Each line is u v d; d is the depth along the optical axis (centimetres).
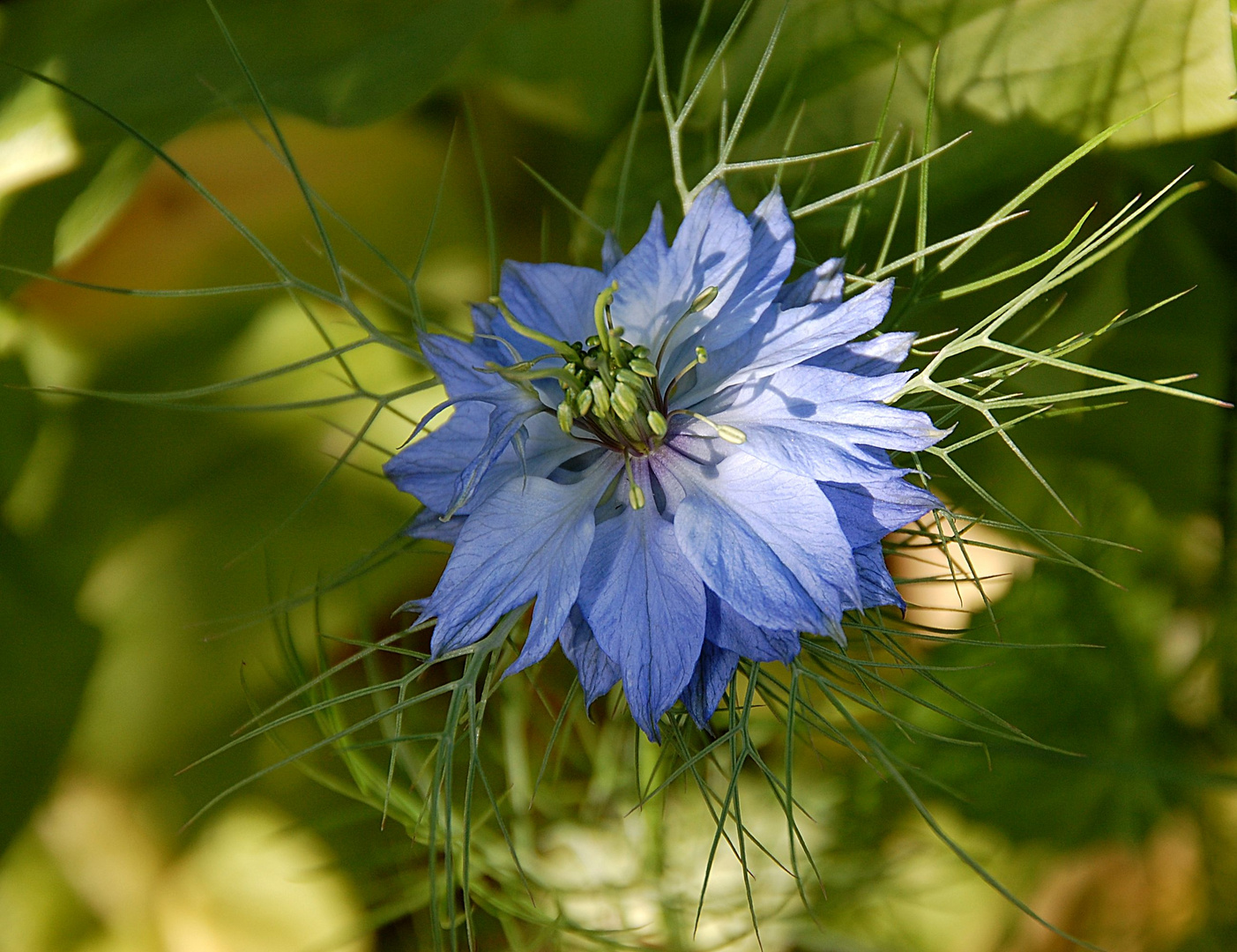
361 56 24
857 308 19
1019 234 23
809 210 20
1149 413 24
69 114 24
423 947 24
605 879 24
